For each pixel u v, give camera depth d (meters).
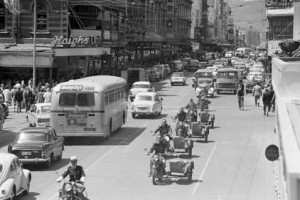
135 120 41.84
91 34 64.06
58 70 58.56
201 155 27.36
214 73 71.81
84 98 30.28
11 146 23.19
